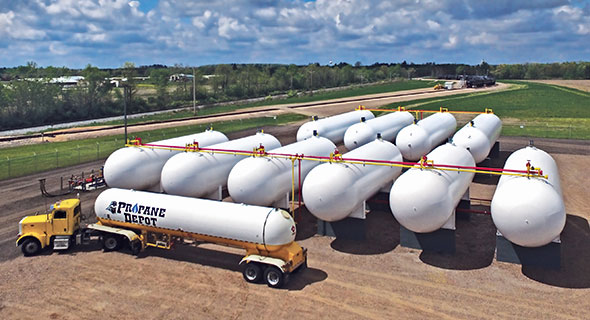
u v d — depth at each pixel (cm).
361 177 2216
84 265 2041
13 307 1677
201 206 2006
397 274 1916
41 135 5775
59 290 1805
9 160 3994
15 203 2947
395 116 4094
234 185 2316
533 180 1859
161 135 5681
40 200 3011
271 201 2378
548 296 1711
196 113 8600
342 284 1833
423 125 3416
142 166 2642
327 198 2117
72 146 5062
